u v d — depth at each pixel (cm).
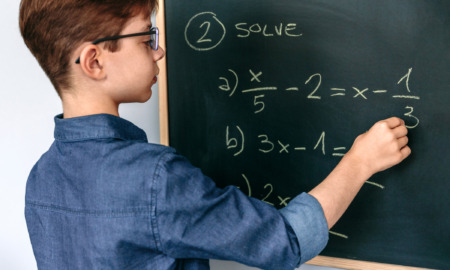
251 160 108
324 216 72
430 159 94
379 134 84
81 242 71
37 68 130
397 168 97
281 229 68
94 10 66
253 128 107
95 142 71
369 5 93
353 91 97
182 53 109
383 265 102
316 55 98
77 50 68
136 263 69
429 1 89
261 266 68
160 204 65
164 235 65
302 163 104
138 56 72
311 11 97
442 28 89
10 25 129
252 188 109
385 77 94
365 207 102
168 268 69
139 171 66
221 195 69
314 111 101
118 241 67
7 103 136
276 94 103
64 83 71
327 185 77
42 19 68
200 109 110
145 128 125
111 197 67
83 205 71
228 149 110
